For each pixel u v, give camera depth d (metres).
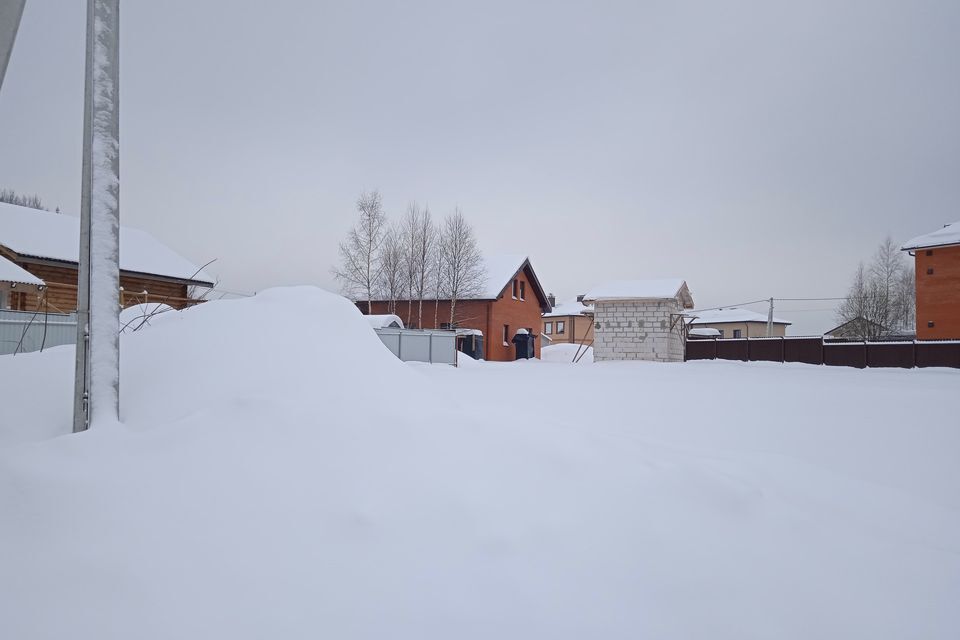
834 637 2.11
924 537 3.12
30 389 3.40
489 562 2.31
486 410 3.97
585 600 2.17
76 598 1.99
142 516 2.36
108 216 3.16
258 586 2.09
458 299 31.12
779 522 2.87
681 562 2.45
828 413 7.62
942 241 22.77
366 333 4.46
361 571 2.20
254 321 4.07
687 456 3.70
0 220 16.81
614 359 23.62
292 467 2.71
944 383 12.73
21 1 3.40
